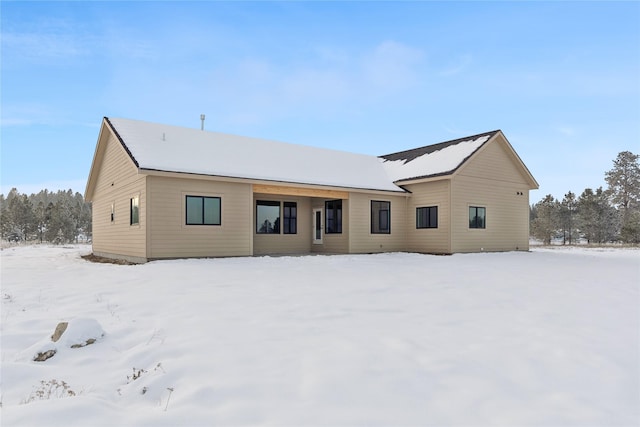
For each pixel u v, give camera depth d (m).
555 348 4.27
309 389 3.16
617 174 39.44
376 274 9.45
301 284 7.94
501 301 6.70
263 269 9.96
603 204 37.62
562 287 8.18
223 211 13.33
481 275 9.61
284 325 5.02
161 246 12.11
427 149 20.45
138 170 11.46
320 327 4.98
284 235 17.50
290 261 11.97
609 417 2.80
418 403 2.97
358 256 14.48
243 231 13.74
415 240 17.73
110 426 2.56
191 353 3.96
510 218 18.91
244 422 2.66
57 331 4.46
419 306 6.24
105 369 3.79
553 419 2.75
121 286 7.56
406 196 18.08
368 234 16.94
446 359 3.87
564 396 3.14
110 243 15.74
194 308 5.86
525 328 5.07
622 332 4.95
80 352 4.20
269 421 2.68
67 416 2.64
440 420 2.72
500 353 4.09
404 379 3.38
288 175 15.09
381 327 5.03
